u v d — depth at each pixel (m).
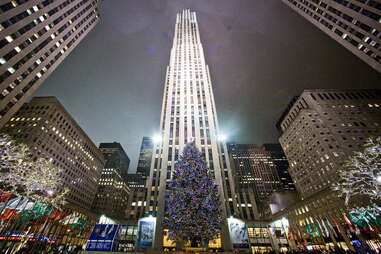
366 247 32.78
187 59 79.44
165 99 66.94
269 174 172.75
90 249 21.22
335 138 65.62
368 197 45.75
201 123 53.97
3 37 38.50
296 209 67.75
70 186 86.25
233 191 48.00
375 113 71.94
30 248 24.08
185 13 127.50
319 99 80.75
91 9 69.38
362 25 45.47
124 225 51.53
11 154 30.27
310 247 58.09
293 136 84.06
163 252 20.53
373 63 44.16
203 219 20.52
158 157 52.38
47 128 75.38
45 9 47.88
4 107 41.28
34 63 47.44
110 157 157.00
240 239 34.16
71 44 60.91
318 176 67.00
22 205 35.72
